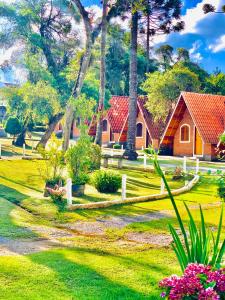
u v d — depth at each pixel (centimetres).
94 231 1192
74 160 1800
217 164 3225
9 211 1427
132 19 3275
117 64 6153
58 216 1392
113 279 756
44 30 4172
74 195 1750
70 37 4272
